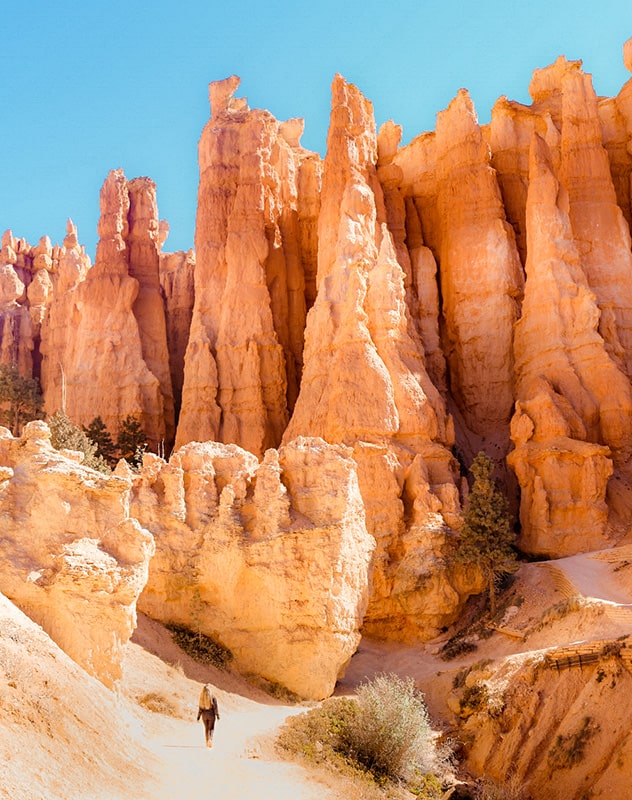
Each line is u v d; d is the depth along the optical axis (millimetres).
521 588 38250
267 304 58312
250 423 55656
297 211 64438
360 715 24203
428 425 45062
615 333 51844
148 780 16297
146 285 67062
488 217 56531
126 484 21266
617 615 29938
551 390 47250
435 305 56875
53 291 84250
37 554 19266
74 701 16500
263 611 29062
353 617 29953
